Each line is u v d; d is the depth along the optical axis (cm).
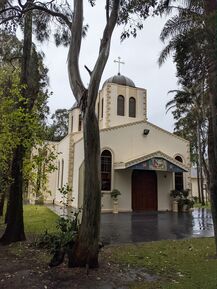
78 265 652
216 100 645
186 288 531
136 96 2477
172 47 1144
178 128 3306
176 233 1148
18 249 834
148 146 2139
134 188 2064
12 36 1302
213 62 654
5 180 930
